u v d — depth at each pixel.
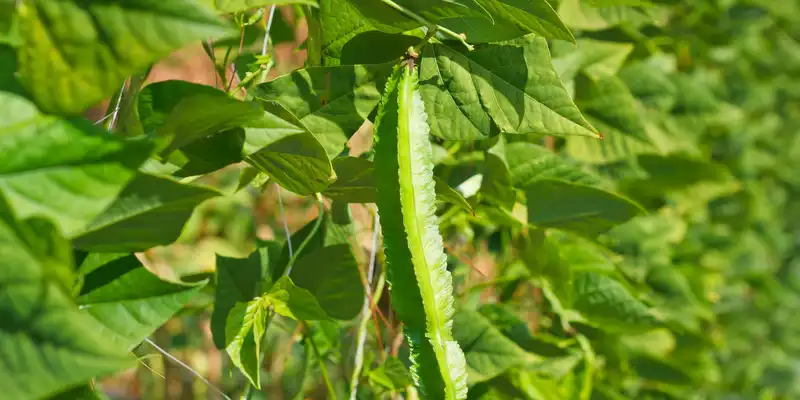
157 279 0.54
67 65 0.45
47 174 0.45
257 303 0.61
